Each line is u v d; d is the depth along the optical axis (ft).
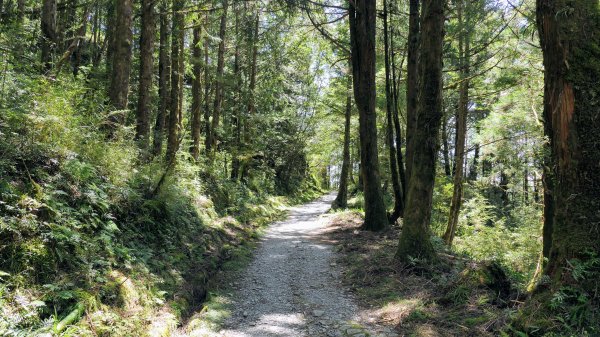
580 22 12.97
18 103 18.51
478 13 37.78
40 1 47.47
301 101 94.68
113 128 27.14
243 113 70.03
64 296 13.41
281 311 19.53
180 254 25.23
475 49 41.22
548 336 12.16
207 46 63.67
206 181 48.83
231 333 16.60
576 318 12.15
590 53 12.85
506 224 62.03
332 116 93.04
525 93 35.60
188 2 41.37
